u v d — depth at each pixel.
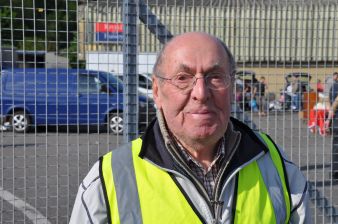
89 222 2.01
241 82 4.81
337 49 4.78
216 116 2.01
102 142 5.56
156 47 4.41
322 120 6.10
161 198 2.01
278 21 4.70
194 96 1.97
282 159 2.23
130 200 2.00
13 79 4.94
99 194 2.03
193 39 2.01
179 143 2.12
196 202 2.03
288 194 2.16
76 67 4.82
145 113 4.75
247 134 2.21
